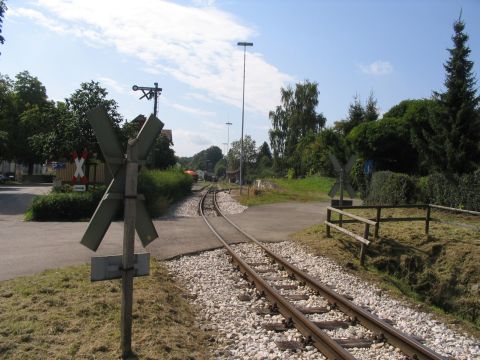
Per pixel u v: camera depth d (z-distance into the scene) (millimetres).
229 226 17719
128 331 5059
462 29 22234
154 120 5016
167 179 30328
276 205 28938
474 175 18359
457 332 7621
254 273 9320
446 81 22281
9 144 60531
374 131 34375
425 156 23000
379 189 22938
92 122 4715
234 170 107188
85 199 18484
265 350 5984
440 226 14641
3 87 61219
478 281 10594
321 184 48250
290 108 73438
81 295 6941
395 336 6301
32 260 9672
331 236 14156
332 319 7363
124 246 4941
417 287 11375
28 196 31469
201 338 6234
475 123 21500
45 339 5258
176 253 11719
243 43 44000
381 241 13039
